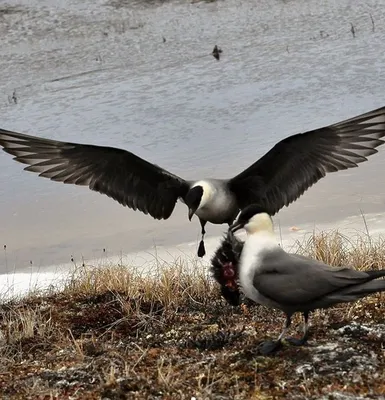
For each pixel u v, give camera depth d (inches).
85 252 602.9
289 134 769.6
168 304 462.3
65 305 479.5
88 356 395.5
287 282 352.5
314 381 341.1
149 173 444.8
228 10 1092.5
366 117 410.3
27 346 419.8
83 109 860.6
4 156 787.4
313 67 916.6
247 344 386.0
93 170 440.1
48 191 717.3
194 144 771.4
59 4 1083.9
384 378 341.1
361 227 587.5
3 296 517.7
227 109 836.6
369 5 1085.8
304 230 592.1
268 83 888.3
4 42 1019.9
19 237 640.4
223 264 404.2
